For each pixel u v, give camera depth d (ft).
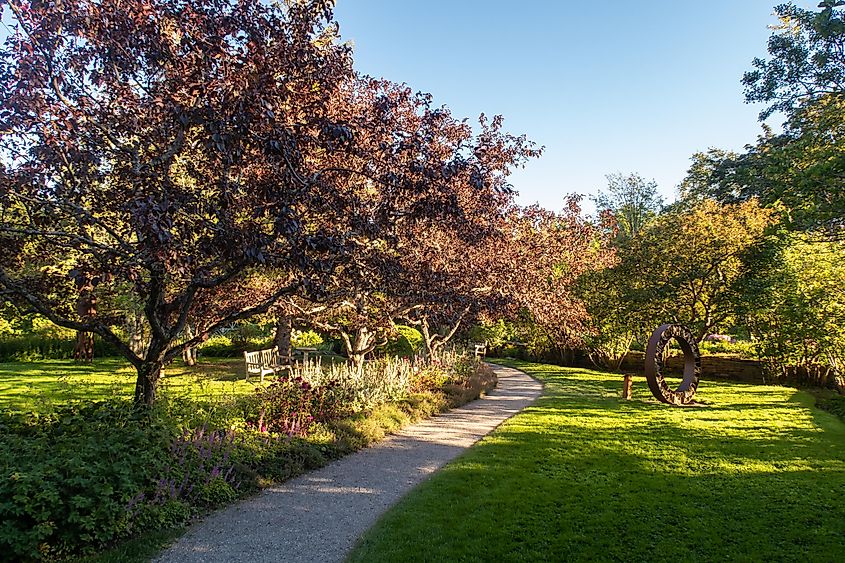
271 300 21.30
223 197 16.53
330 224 20.48
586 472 21.57
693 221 58.95
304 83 18.30
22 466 14.06
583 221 47.06
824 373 53.47
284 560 14.08
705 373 63.98
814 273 52.85
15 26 17.49
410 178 20.31
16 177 17.47
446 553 14.20
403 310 34.83
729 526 15.94
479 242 31.55
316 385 31.65
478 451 25.30
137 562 13.64
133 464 16.14
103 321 24.30
